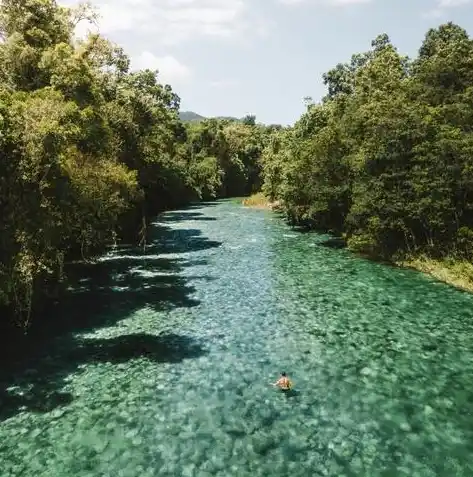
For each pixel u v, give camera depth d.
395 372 19.75
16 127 21.77
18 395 17.94
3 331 24.42
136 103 49.09
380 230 39.06
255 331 24.45
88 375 19.59
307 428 15.71
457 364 20.44
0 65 30.80
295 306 28.52
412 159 37.09
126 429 15.70
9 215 21.73
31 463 13.95
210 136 122.94
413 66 55.66
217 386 18.66
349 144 47.06
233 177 126.19
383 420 16.17
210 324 25.50
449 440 15.00
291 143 69.62
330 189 47.06
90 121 32.59
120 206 36.44
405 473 13.44
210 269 38.19
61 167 24.75
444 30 61.62
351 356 21.34
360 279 34.66
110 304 28.98
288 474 13.41
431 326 24.98
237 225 65.06
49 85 32.09
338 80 76.94
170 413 16.69
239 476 13.34
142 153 49.78
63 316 26.75
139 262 40.69
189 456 14.27
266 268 38.47
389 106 40.22
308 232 58.06
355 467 13.71
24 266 21.44
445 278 33.91
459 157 34.81
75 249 40.16
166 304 28.97
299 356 21.39
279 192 65.56
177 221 69.88
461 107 38.22
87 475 13.41
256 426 15.84
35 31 32.72
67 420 16.25
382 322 25.62
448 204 34.91
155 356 21.44
